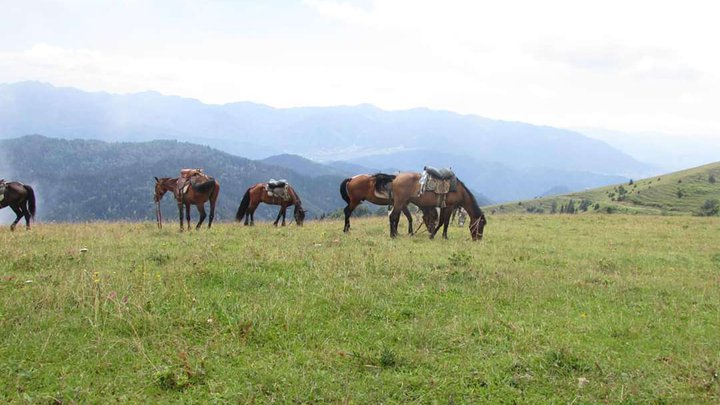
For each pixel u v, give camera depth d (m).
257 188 22.09
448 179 17.55
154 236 16.20
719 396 6.08
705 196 116.12
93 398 5.47
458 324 8.03
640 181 159.12
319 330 7.58
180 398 5.56
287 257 12.01
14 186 18.03
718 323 8.90
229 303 8.41
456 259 12.70
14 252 11.89
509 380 6.29
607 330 8.25
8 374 5.87
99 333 7.02
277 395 5.71
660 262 15.25
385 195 18.38
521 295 10.03
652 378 6.50
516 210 143.88
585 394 6.07
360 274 10.72
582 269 13.21
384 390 5.95
